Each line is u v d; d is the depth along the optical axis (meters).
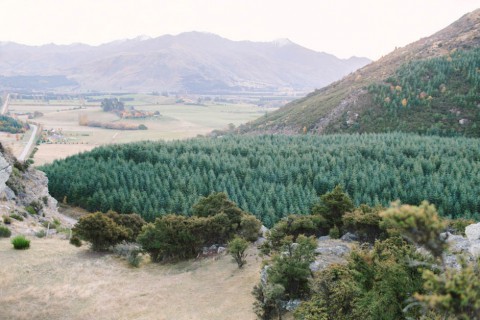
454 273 12.35
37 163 193.50
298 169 119.88
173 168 122.19
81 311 30.88
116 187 112.62
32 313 29.66
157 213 93.12
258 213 89.69
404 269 21.33
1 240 47.47
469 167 112.56
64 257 44.09
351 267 25.27
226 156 138.00
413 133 185.00
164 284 38.03
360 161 130.00
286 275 29.03
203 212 59.53
